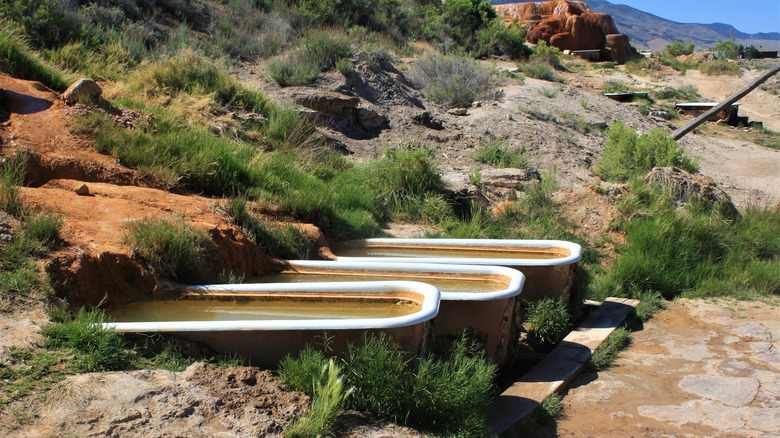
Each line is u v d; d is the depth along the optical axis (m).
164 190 6.21
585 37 36.03
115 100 9.43
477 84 18.08
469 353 4.45
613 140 13.40
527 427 3.88
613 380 4.79
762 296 6.99
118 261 4.24
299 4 21.22
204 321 3.64
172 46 14.38
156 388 3.04
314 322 3.58
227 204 5.91
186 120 8.84
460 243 6.61
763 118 27.91
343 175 9.77
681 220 8.23
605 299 6.72
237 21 18.12
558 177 12.52
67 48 11.25
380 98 14.96
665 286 7.12
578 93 21.97
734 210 9.60
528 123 16.23
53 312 3.48
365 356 3.51
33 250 3.88
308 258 5.96
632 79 30.16
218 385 3.19
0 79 6.99
